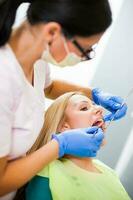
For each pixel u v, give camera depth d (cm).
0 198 106
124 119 165
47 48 85
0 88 83
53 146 100
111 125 167
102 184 123
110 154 170
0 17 83
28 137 97
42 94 107
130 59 164
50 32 82
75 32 81
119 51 166
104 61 169
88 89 145
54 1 81
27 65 94
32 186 116
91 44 86
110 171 137
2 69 85
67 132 108
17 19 91
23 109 94
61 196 111
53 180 115
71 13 79
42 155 96
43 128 129
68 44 84
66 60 89
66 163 125
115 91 168
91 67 172
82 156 118
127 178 158
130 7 163
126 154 164
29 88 96
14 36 90
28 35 88
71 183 116
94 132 113
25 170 92
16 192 116
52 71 171
